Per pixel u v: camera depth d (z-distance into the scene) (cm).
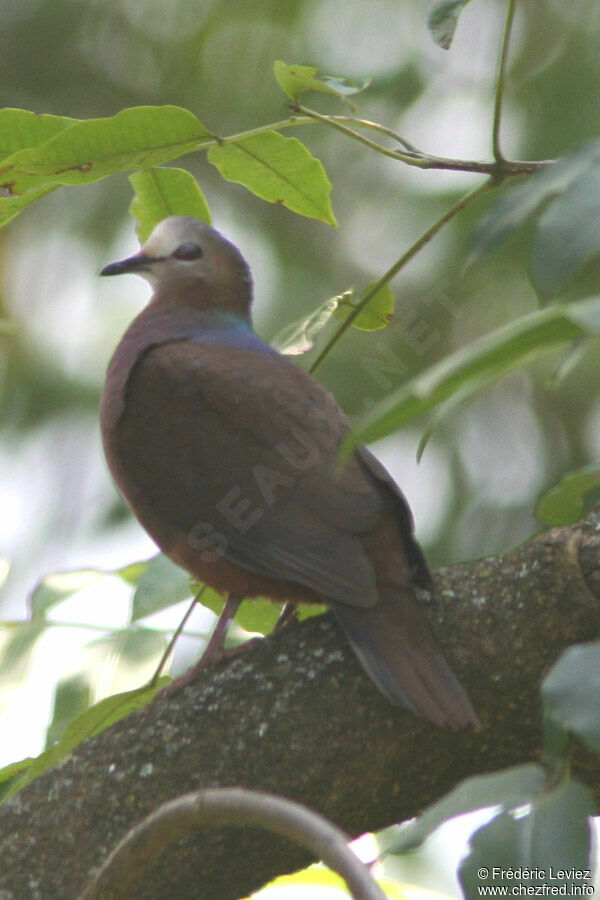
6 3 1647
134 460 795
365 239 1470
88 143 638
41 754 656
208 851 581
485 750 607
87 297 1470
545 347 379
